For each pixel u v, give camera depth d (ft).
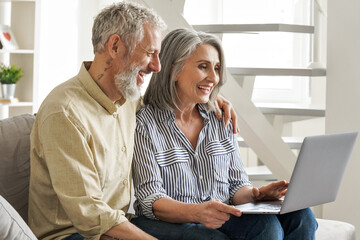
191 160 7.80
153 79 7.86
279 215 7.46
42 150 6.48
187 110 7.95
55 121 6.32
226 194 8.02
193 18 17.57
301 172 6.75
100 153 6.68
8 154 7.00
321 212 12.44
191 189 7.65
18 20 15.19
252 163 17.66
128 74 6.77
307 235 7.32
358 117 11.93
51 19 16.51
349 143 7.31
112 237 6.31
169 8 11.37
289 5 17.75
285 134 16.51
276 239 6.84
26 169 7.11
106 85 6.87
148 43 6.78
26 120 7.48
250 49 17.92
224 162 8.02
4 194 6.86
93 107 6.73
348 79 11.96
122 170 7.02
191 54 7.79
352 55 11.90
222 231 7.13
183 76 7.78
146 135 7.53
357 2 11.81
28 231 5.59
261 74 12.00
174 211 6.96
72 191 6.23
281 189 7.64
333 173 7.32
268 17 17.81
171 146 7.66
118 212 6.38
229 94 11.82
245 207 7.02
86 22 17.75
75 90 6.66
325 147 6.90
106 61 6.78
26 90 15.25
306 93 17.97
